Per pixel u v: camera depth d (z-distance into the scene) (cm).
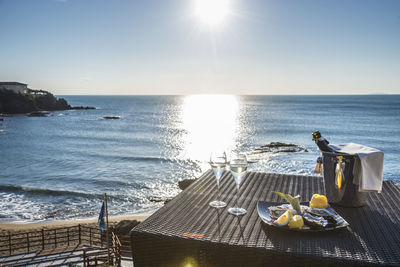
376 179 245
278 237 194
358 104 17825
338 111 11775
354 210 251
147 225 211
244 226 212
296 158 3192
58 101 13075
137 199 2095
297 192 299
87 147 4388
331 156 260
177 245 196
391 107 14338
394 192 296
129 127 7075
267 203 251
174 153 3869
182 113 11769
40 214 1797
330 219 211
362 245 185
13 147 4434
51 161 3431
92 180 2581
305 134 5569
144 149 4194
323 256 169
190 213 237
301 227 204
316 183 332
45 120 8744
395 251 177
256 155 3397
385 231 207
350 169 250
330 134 5462
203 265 194
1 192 2234
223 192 295
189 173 2822
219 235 196
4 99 10450
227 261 189
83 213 1817
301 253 172
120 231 1209
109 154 3788
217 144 4603
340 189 255
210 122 8100
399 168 2761
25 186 2398
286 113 11012
